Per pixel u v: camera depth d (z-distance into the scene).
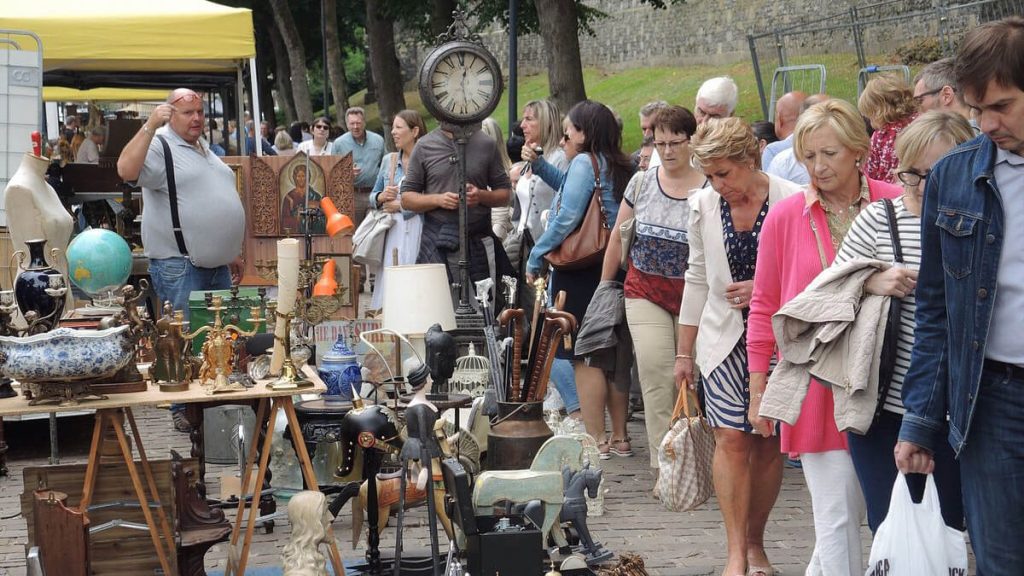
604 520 7.75
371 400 8.34
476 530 5.39
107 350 5.38
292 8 54.44
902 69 16.72
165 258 10.30
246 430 8.86
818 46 19.09
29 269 5.89
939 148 4.90
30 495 5.90
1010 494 4.24
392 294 7.66
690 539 7.32
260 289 8.26
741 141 6.04
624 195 8.43
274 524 7.59
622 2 53.97
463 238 10.59
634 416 11.25
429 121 59.03
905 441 4.52
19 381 5.45
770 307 5.71
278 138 23.09
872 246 5.07
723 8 46.22
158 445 10.08
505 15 33.38
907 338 4.93
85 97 22.72
